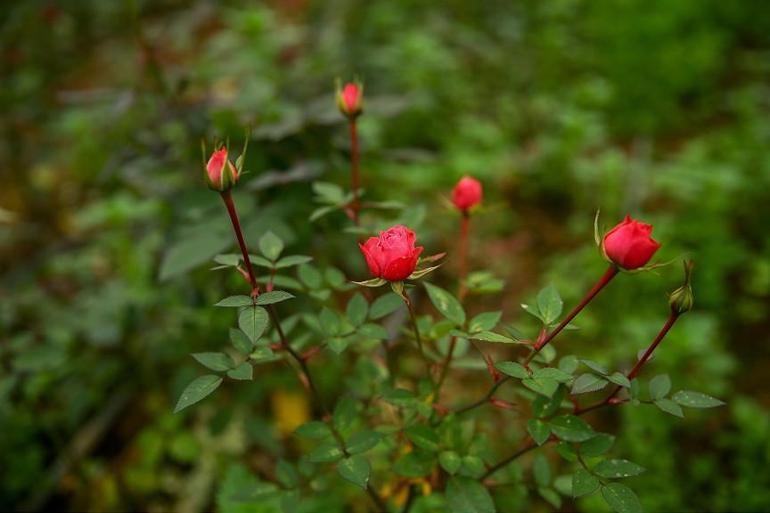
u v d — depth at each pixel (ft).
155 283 2.59
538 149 4.00
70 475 2.54
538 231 3.74
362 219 2.49
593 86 4.39
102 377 2.53
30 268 2.74
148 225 2.66
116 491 2.52
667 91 4.75
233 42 3.99
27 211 3.79
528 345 1.62
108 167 2.45
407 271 1.55
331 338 1.70
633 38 5.10
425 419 1.84
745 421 2.55
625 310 3.06
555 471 2.51
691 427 2.64
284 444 2.61
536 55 4.91
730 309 3.22
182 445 2.56
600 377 1.57
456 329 1.70
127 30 4.78
